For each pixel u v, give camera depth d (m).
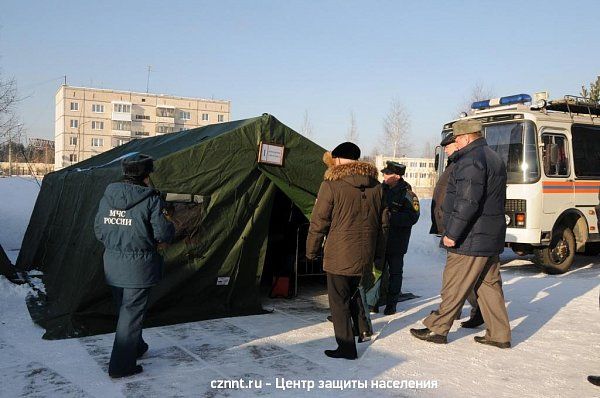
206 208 5.72
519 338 5.19
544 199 9.02
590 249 11.66
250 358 4.45
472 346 4.90
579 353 4.72
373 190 4.39
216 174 5.78
